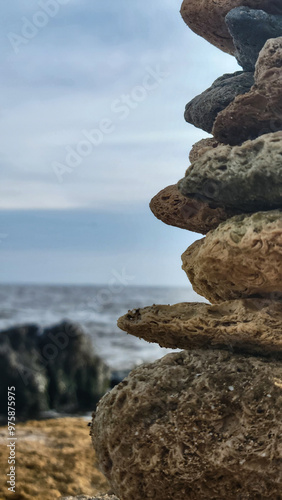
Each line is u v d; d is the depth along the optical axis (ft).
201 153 2.10
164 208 2.33
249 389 1.90
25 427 5.01
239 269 1.93
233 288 2.04
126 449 1.96
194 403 1.90
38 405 7.10
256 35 2.18
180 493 1.92
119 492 2.03
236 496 1.89
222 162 1.96
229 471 1.86
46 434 4.71
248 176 1.90
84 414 7.17
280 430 1.84
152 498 1.96
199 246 2.21
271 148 1.88
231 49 2.51
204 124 2.38
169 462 1.90
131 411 1.95
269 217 1.88
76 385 7.63
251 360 1.98
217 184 1.99
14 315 21.03
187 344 2.11
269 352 2.02
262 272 1.90
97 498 2.70
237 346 2.02
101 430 2.03
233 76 2.43
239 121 2.13
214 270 1.99
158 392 1.95
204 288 2.17
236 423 1.88
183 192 2.09
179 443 1.89
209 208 2.22
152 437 1.92
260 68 2.05
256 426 1.85
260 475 1.85
